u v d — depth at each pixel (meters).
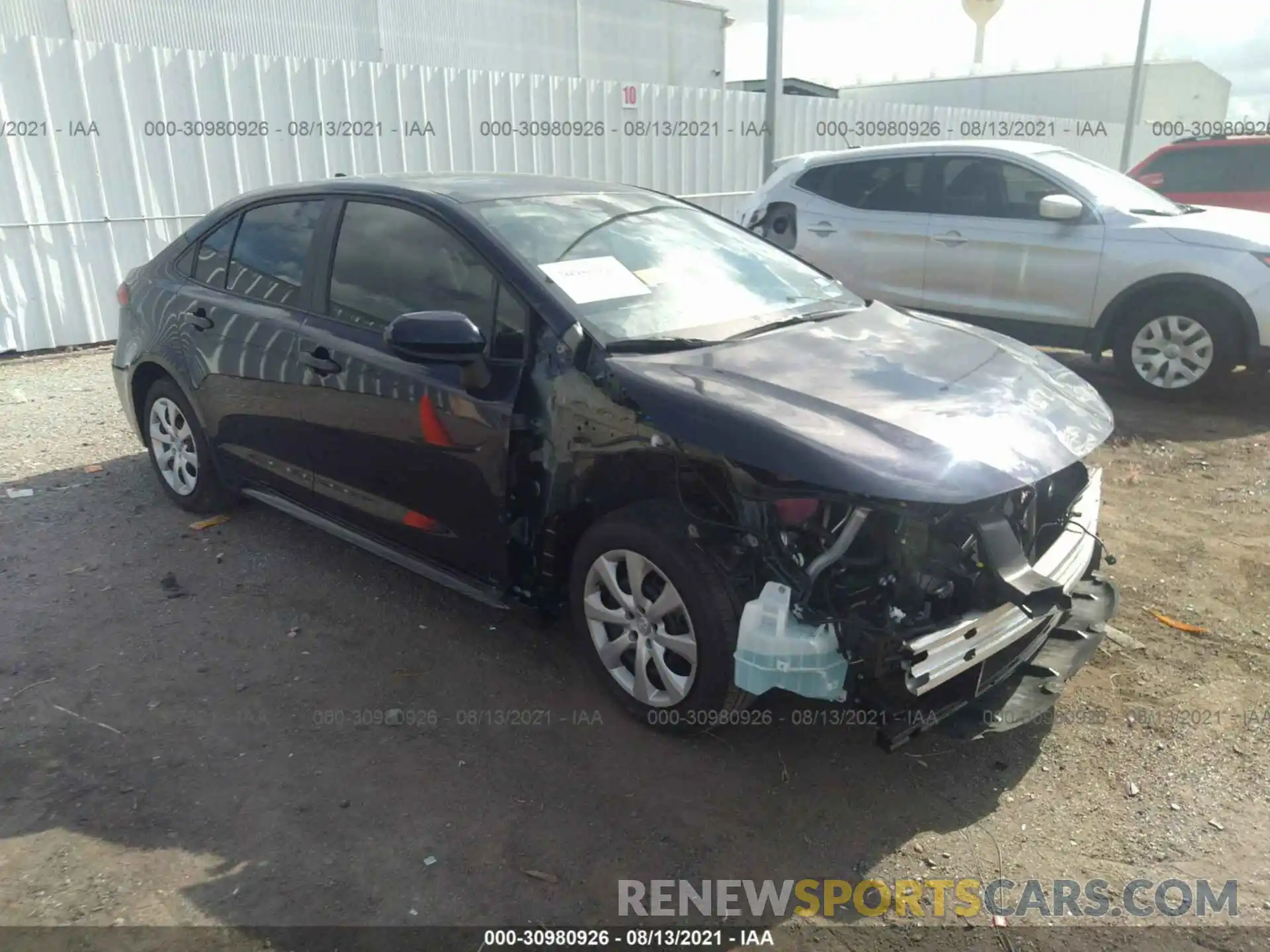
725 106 13.38
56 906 2.57
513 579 3.54
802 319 3.85
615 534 3.17
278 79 9.34
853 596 2.85
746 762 3.19
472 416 3.42
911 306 7.99
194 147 9.04
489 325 3.50
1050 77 23.41
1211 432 6.46
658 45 19.75
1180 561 4.61
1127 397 7.26
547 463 3.32
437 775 3.11
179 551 4.68
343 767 3.14
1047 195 7.34
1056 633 3.42
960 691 2.94
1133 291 6.97
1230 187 10.60
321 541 4.81
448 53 16.27
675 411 3.00
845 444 2.80
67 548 4.71
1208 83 24.88
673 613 3.10
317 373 3.96
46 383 7.74
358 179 4.18
